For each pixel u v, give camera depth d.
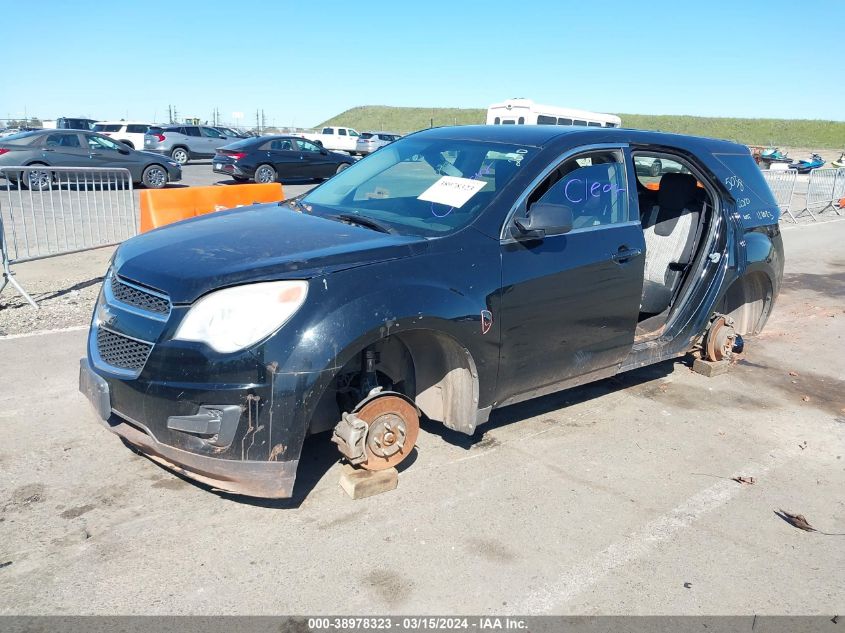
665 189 5.55
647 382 5.56
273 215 4.11
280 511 3.38
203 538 3.14
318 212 4.14
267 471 3.03
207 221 4.01
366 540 3.18
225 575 2.89
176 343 2.98
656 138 4.80
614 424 4.68
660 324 5.25
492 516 3.45
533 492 3.71
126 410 3.17
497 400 3.85
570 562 3.12
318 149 22.17
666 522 3.51
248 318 2.97
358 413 3.42
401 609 2.75
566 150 4.12
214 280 3.02
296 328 3.00
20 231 10.29
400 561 3.05
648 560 3.18
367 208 4.13
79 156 17.78
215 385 2.94
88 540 3.08
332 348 3.04
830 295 9.21
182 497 3.46
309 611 2.71
